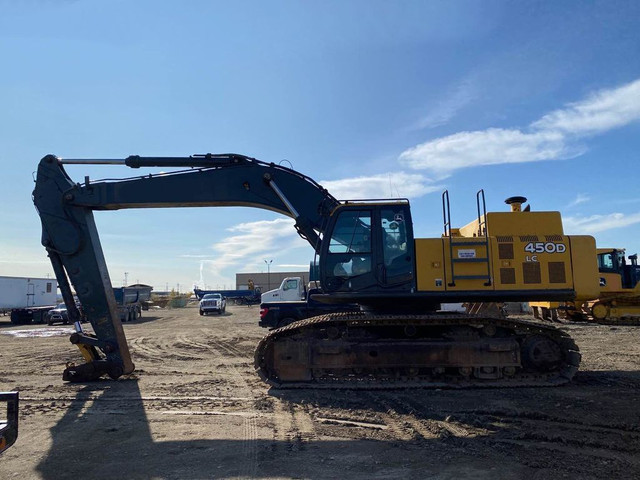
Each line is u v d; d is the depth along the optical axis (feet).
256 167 31.83
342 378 29.37
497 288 28.30
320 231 31.07
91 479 15.71
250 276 310.86
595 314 68.23
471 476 15.35
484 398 25.55
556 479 15.02
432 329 29.89
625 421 20.98
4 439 13.39
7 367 39.58
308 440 19.30
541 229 29.17
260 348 30.07
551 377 28.66
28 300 117.70
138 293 128.67
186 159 31.78
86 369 32.27
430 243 28.89
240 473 15.93
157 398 27.12
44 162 32.30
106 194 31.91
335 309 56.08
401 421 21.76
